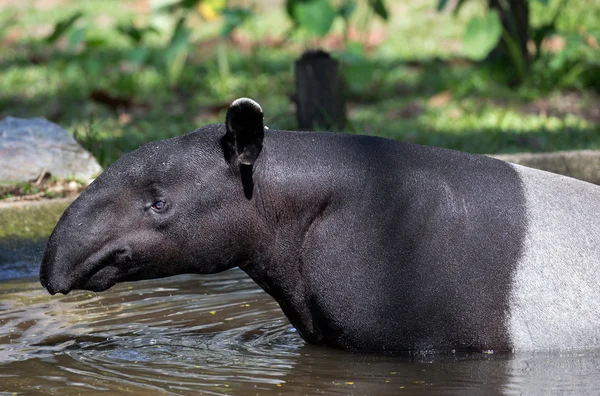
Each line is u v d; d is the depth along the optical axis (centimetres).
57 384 801
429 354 848
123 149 1585
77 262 822
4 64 2583
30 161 1423
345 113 1784
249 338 940
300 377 808
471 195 850
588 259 848
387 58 2491
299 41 2722
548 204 859
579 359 822
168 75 2322
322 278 853
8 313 1041
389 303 842
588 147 1580
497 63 2256
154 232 832
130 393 773
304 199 852
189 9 2281
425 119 1895
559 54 2120
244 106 805
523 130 1741
